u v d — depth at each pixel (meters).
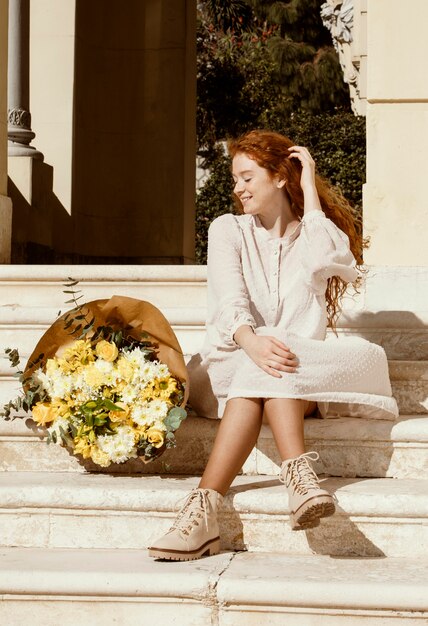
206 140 22.05
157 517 2.81
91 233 9.83
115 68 9.98
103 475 3.14
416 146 4.68
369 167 4.70
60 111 9.13
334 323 3.71
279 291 3.09
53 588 2.45
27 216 8.05
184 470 3.18
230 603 2.39
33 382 3.08
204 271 4.43
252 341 2.79
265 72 21.75
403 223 4.67
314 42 21.45
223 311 2.95
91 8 9.73
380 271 4.28
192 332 3.97
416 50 4.68
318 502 2.49
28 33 8.34
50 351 3.15
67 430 2.97
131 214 9.95
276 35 22.08
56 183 9.16
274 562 2.62
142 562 2.59
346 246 3.08
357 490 2.78
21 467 3.26
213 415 3.12
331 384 2.87
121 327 3.15
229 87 21.75
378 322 3.84
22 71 8.32
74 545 2.84
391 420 3.12
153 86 9.97
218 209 19.56
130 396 2.94
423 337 3.79
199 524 2.63
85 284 4.48
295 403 2.74
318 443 3.11
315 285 3.06
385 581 2.38
